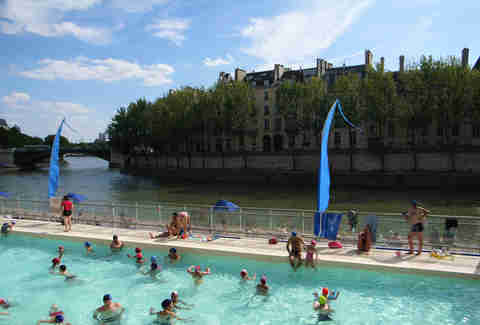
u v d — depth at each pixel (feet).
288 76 239.30
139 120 285.02
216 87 225.35
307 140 227.40
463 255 40.01
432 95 153.38
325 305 32.81
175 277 41.52
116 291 38.58
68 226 59.62
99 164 547.08
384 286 36.60
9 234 58.75
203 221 55.52
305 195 147.74
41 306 35.63
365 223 45.42
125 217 61.21
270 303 34.73
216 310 33.86
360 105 178.50
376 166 177.99
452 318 30.17
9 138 450.71
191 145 283.18
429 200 120.57
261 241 49.11
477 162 151.64
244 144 252.62
